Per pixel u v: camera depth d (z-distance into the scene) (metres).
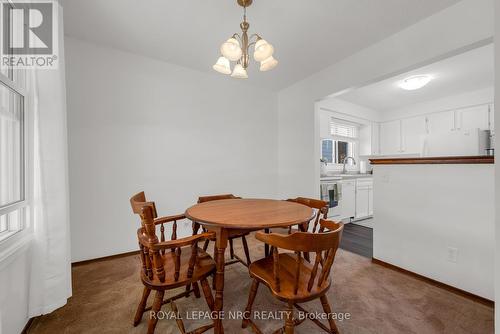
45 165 1.39
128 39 2.21
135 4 1.72
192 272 1.19
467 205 1.66
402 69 2.08
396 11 1.81
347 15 1.86
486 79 3.24
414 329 1.34
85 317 1.45
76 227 2.17
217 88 3.11
